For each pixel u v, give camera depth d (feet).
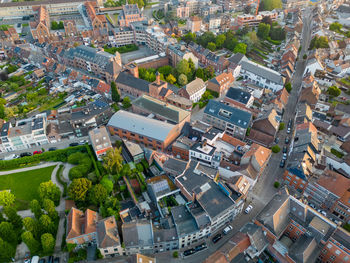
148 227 301.63
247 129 464.65
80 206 352.28
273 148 426.10
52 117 491.31
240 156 404.77
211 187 335.88
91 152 422.41
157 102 490.49
